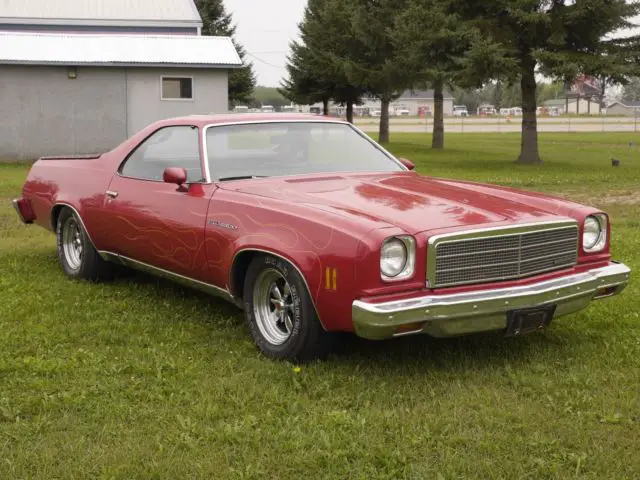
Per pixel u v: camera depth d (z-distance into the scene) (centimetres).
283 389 420
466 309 413
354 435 363
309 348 447
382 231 406
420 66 2580
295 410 392
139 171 588
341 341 472
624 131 5578
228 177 525
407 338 507
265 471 331
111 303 595
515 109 12412
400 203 460
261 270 470
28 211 725
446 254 418
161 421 380
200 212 508
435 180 549
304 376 435
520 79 2462
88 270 653
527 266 446
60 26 3238
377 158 581
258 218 465
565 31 2262
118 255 611
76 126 2423
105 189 609
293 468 334
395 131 5791
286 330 473
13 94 2358
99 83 2417
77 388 420
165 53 2469
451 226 425
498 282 438
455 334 418
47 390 417
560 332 526
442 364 461
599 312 570
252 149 547
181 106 2484
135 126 2464
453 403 400
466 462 336
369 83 3359
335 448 350
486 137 4766
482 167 2342
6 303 588
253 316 481
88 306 587
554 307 446
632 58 2292
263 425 375
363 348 486
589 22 2273
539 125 6675
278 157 550
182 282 550
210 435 361
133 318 555
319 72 3559
